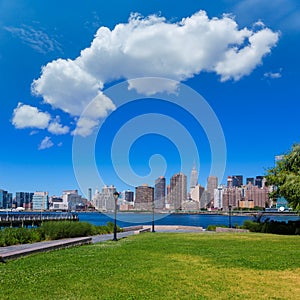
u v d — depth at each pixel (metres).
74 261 13.35
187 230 43.25
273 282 9.78
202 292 8.72
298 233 33.66
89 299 8.13
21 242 23.47
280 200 35.88
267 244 20.03
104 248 18.19
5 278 10.16
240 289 9.02
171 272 11.16
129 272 11.16
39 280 9.96
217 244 20.11
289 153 35.16
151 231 39.16
